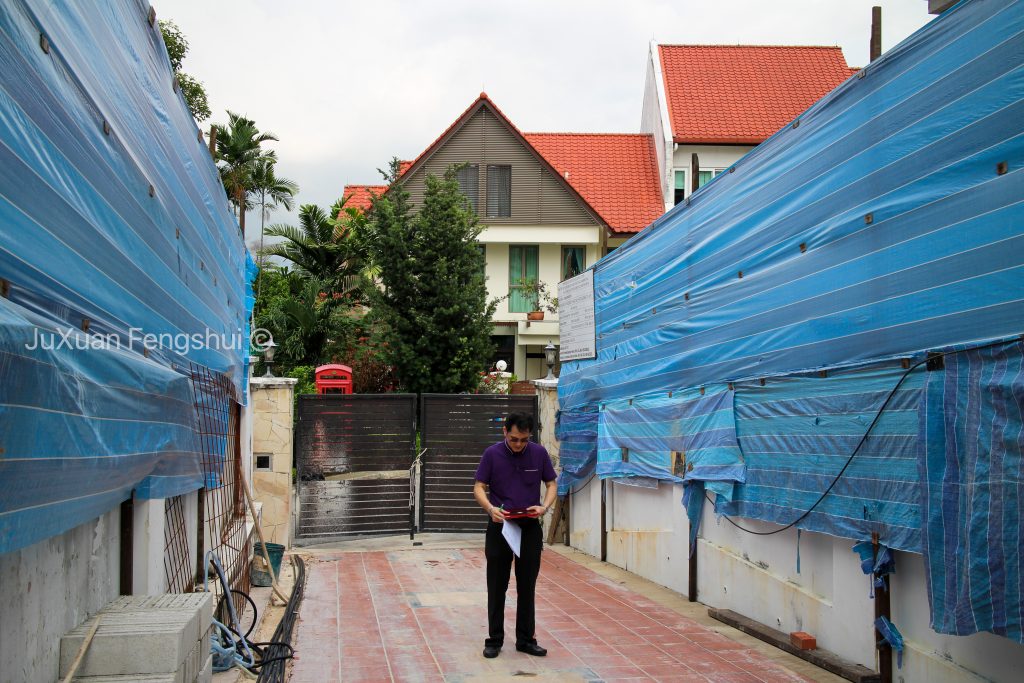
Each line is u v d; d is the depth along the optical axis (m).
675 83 27.61
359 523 15.34
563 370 14.79
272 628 7.73
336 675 5.98
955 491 4.82
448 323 21.31
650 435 10.39
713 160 26.23
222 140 29.52
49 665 3.26
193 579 6.46
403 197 22.02
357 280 26.50
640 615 8.37
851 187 6.18
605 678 5.90
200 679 4.15
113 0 3.94
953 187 5.07
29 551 2.99
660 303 10.22
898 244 5.57
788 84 27.72
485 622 7.82
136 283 4.29
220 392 7.30
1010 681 4.64
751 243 7.85
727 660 6.47
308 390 22.00
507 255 26.31
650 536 10.62
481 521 15.55
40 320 2.75
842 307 6.25
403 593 9.43
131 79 4.28
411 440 15.70
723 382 8.38
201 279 6.53
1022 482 4.34
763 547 7.73
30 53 2.80
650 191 27.42
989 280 4.73
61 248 3.11
